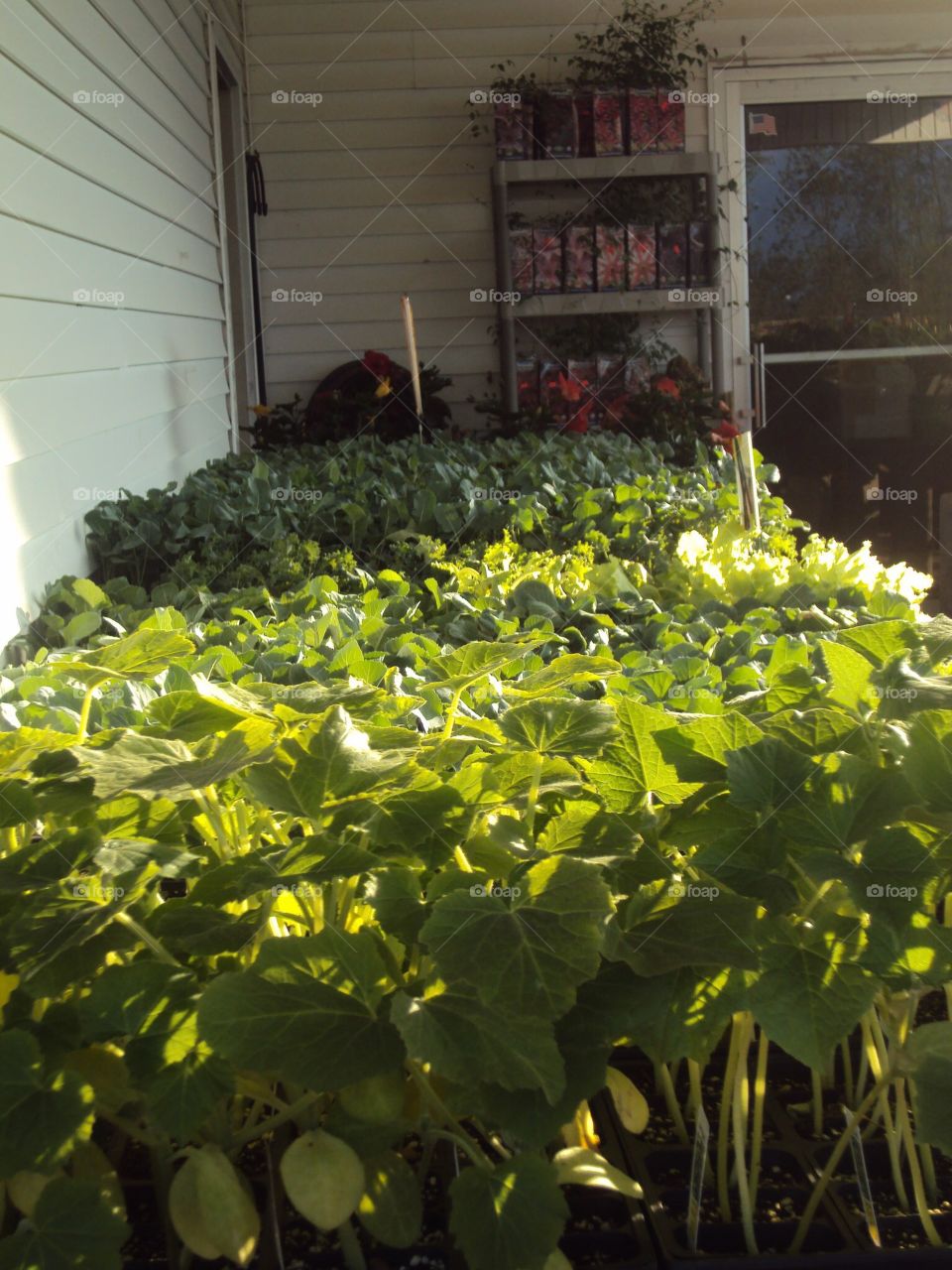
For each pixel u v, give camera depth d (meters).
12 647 2.54
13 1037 0.74
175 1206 0.74
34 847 0.83
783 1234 0.85
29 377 2.78
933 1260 0.79
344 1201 0.73
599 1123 0.97
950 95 7.39
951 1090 0.76
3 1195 0.78
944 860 0.82
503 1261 0.71
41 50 2.95
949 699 0.85
